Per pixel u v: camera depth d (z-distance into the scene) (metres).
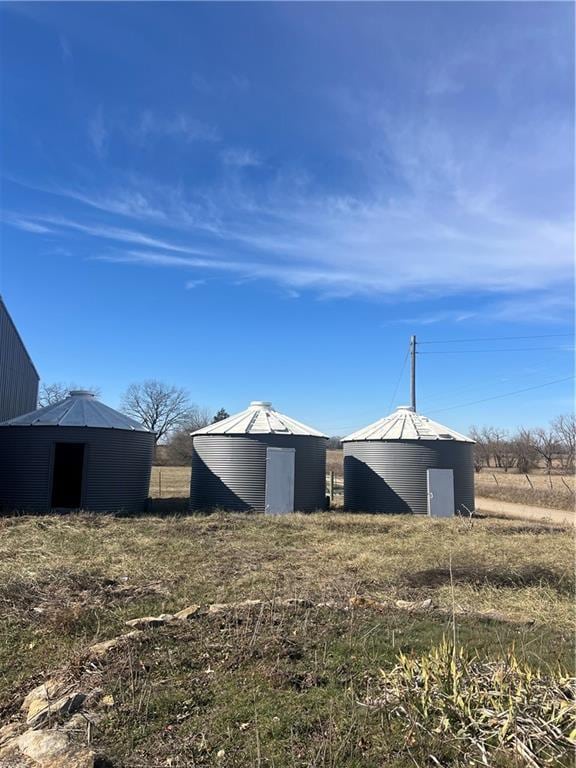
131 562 10.23
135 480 19.23
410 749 3.79
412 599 7.90
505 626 6.52
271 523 15.94
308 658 5.33
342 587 8.46
